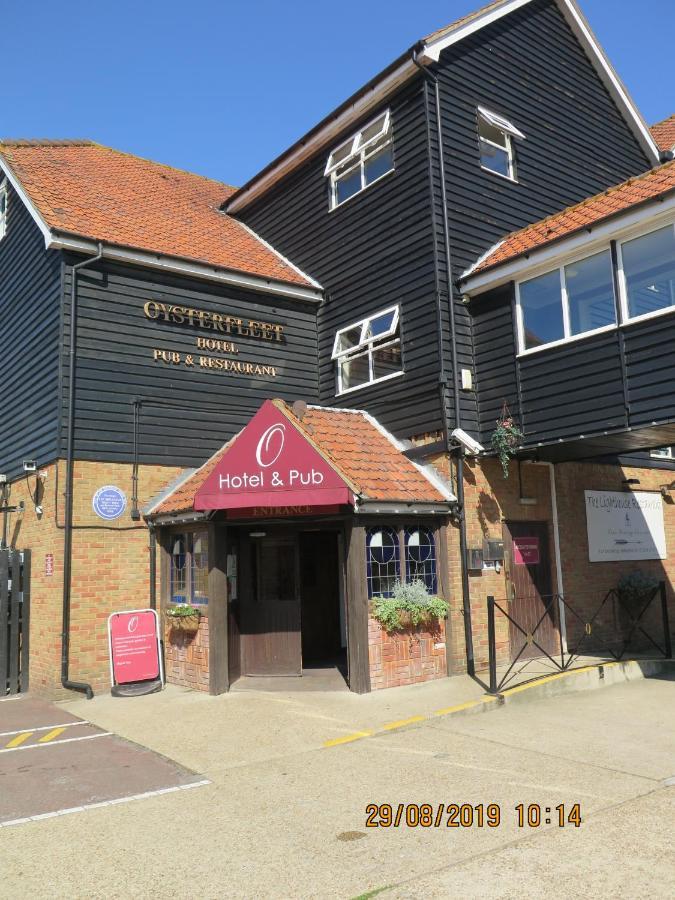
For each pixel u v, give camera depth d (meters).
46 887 4.22
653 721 7.82
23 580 10.88
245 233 14.91
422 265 11.16
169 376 11.41
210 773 6.26
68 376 10.42
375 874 4.25
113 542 10.45
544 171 12.91
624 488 12.91
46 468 10.58
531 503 11.20
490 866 4.30
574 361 9.49
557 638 11.34
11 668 10.54
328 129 13.17
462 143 11.67
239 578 10.07
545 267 9.98
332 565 11.76
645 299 8.81
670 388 8.41
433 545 10.02
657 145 15.29
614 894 3.91
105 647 10.21
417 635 9.55
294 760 6.55
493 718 8.00
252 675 9.94
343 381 12.77
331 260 13.19
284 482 8.66
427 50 11.12
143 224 12.58
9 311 12.73
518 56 12.91
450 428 10.39
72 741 7.53
